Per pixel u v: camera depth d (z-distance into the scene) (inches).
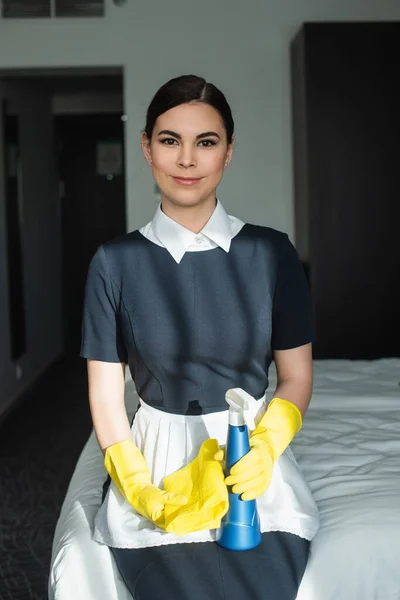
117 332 56.1
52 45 159.5
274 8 157.6
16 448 150.6
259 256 54.4
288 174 161.2
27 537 107.4
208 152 51.7
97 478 64.9
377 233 147.7
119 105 252.2
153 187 161.5
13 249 187.9
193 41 158.7
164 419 54.1
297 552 50.3
